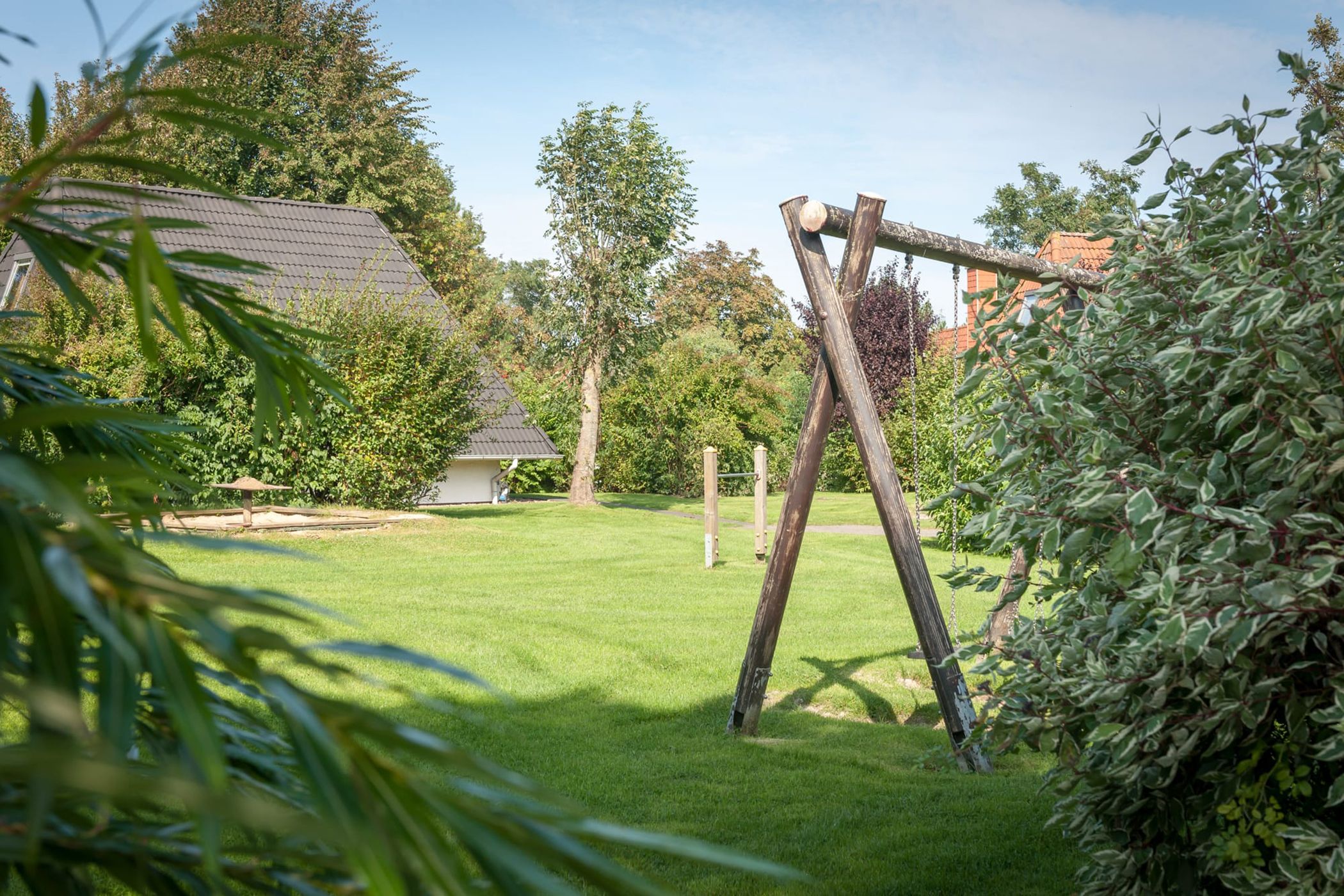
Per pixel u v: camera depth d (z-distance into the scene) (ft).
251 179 104.73
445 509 75.20
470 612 31.01
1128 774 8.59
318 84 111.45
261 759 4.07
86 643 4.01
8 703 3.32
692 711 22.09
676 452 108.17
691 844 2.54
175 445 5.16
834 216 18.92
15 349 5.04
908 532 18.74
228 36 3.05
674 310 85.05
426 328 57.57
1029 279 21.02
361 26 114.62
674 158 80.43
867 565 48.19
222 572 37.70
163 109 3.04
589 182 79.77
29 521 2.55
